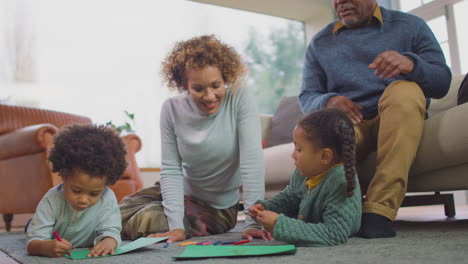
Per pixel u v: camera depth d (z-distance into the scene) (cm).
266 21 437
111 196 126
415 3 353
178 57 138
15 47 355
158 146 385
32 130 246
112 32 383
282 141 274
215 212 166
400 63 134
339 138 109
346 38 170
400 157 124
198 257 93
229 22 420
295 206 134
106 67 380
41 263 99
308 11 427
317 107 159
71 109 368
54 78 365
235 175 162
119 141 119
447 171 141
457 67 318
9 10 355
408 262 77
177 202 149
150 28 393
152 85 389
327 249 99
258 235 131
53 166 113
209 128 151
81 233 125
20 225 334
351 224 108
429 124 139
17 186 266
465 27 314
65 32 370
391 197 122
